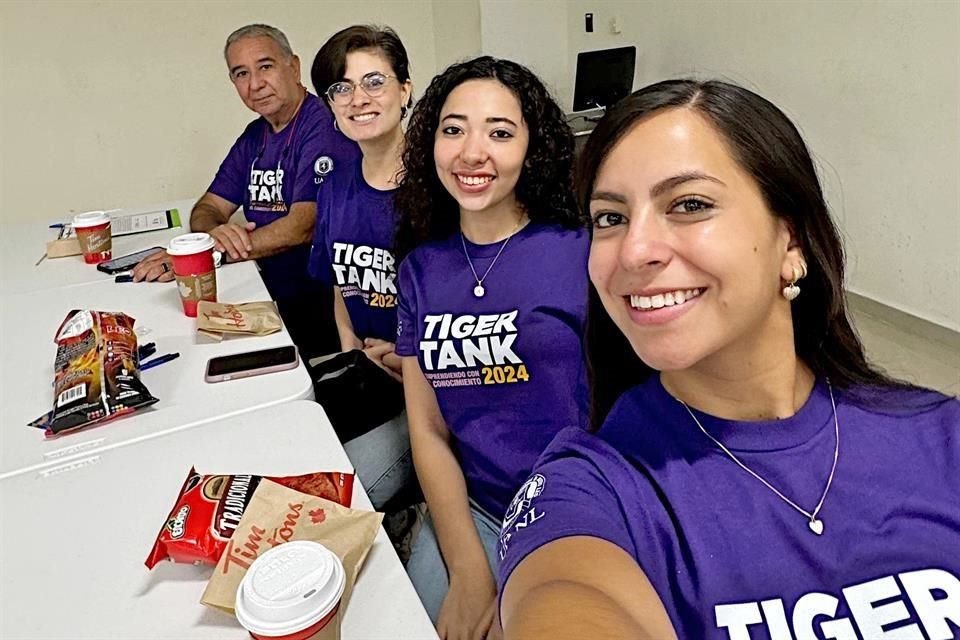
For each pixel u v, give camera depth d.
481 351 1.28
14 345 1.39
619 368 0.84
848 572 0.68
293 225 2.11
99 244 1.91
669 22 3.73
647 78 4.02
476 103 1.26
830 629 0.65
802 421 0.73
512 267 1.29
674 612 0.67
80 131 3.47
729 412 0.74
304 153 2.20
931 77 2.41
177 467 0.96
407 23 3.96
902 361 2.51
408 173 1.42
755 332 0.70
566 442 0.79
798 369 0.78
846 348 0.80
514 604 0.60
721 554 0.68
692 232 0.65
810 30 2.86
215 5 3.50
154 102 3.55
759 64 3.18
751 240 0.66
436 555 1.29
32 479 0.95
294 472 0.93
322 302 2.33
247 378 1.21
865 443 0.74
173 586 0.76
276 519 0.78
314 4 3.70
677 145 0.66
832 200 2.93
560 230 1.30
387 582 0.75
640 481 0.72
